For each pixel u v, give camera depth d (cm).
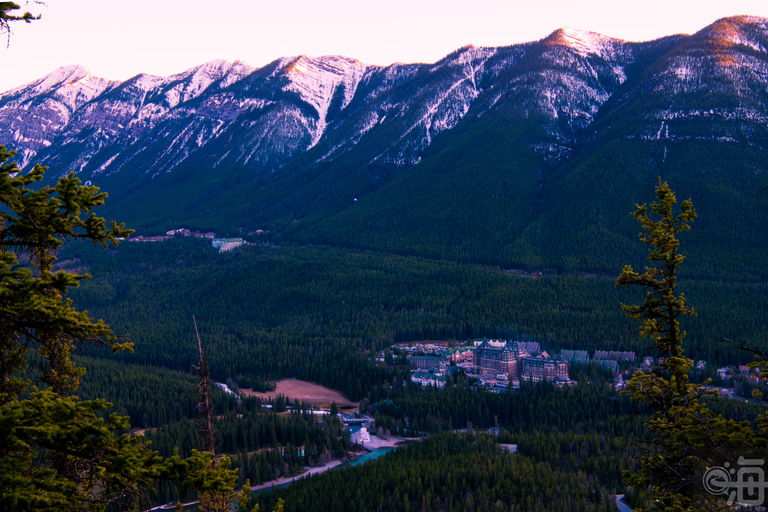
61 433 2373
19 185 2572
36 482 2248
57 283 2503
